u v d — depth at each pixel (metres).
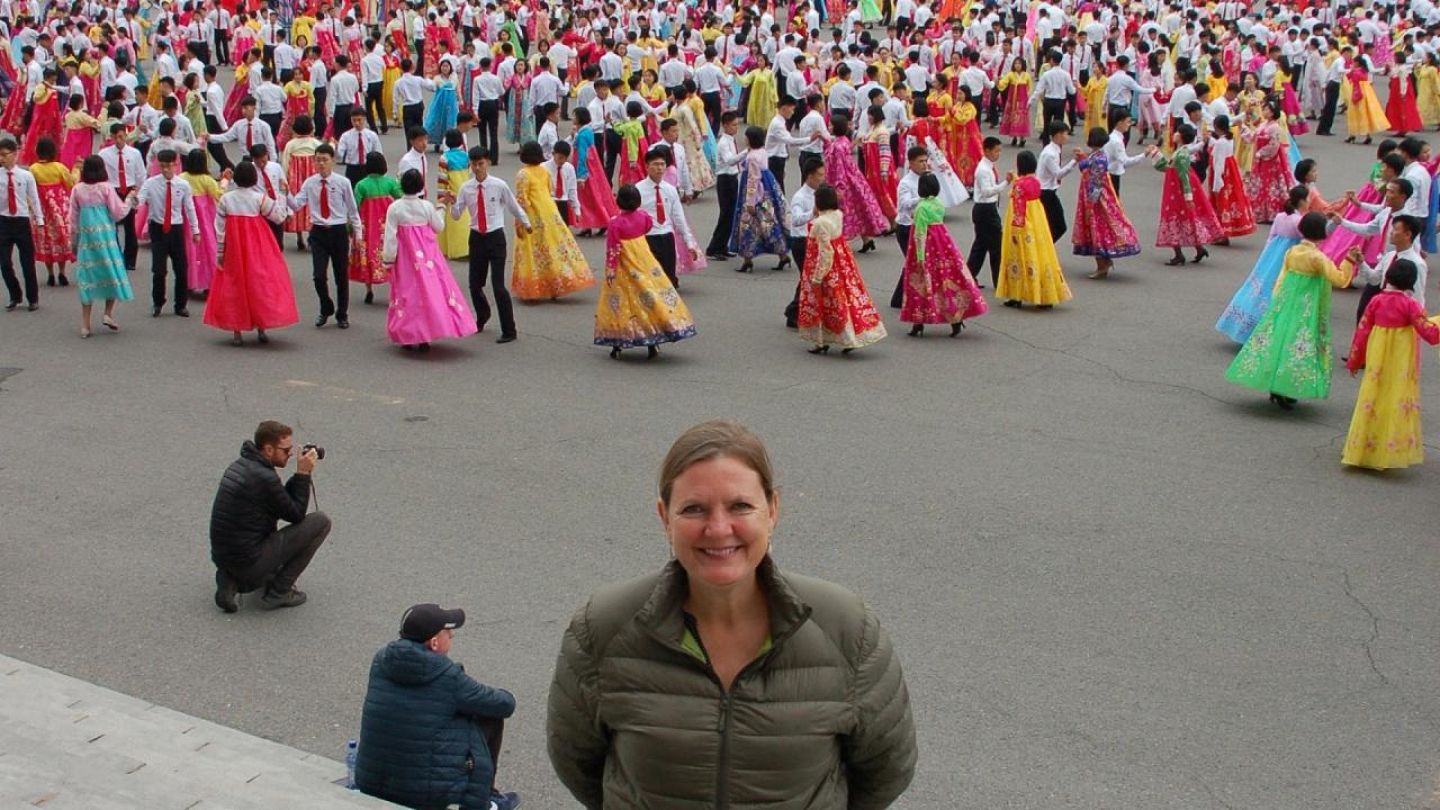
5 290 15.54
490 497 9.47
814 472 9.88
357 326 14.11
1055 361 12.74
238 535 7.63
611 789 3.13
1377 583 8.16
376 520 9.09
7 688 6.32
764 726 3.01
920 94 24.91
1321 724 6.64
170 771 5.30
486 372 12.45
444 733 5.61
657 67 28.62
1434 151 25.44
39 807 4.74
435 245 13.02
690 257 15.36
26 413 11.30
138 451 10.43
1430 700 6.87
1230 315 12.95
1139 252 16.81
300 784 5.20
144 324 14.16
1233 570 8.32
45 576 8.29
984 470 9.95
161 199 14.20
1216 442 10.58
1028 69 28.45
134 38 33.66
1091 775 6.18
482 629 7.59
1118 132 16.91
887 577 8.17
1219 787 6.11
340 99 25.14
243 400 11.64
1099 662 7.20
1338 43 30.83
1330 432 10.82
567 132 25.88
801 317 12.92
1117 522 9.02
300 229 17.64
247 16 34.09
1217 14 34.53
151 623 7.70
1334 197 20.84
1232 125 20.95
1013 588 8.05
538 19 34.81
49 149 15.43
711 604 3.04
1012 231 14.42
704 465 2.93
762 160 16.30
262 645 7.45
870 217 17.50
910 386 11.98
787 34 28.44
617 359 12.87
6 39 30.81
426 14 33.84
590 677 3.09
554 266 14.95
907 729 3.17
